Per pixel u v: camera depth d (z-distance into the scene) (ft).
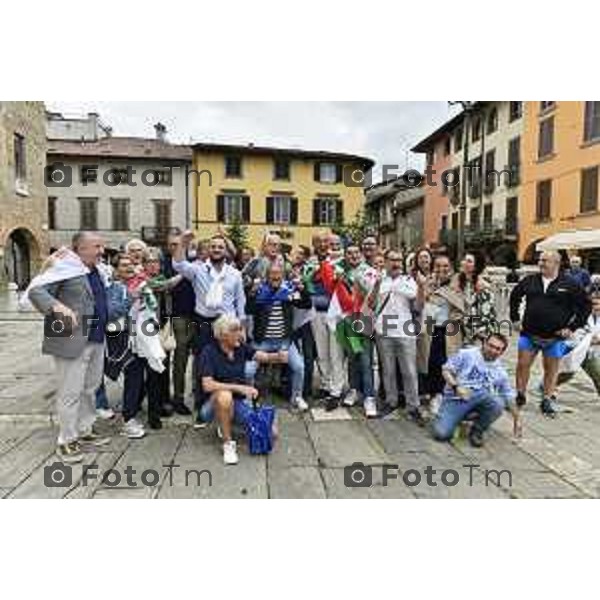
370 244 19.69
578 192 76.38
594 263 72.69
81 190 104.53
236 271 18.72
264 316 19.57
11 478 14.02
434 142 114.11
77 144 110.52
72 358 14.82
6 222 68.80
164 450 15.87
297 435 17.17
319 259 20.36
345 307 19.06
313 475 14.32
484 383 16.10
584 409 20.36
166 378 18.81
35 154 77.61
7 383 23.75
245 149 102.73
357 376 20.35
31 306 15.06
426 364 19.31
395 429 17.78
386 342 18.79
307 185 105.40
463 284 19.34
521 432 17.74
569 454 15.89
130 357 16.72
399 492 13.42
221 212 103.81
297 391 19.70
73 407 15.12
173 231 18.44
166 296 19.19
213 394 15.39
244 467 14.75
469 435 17.01
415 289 18.54
